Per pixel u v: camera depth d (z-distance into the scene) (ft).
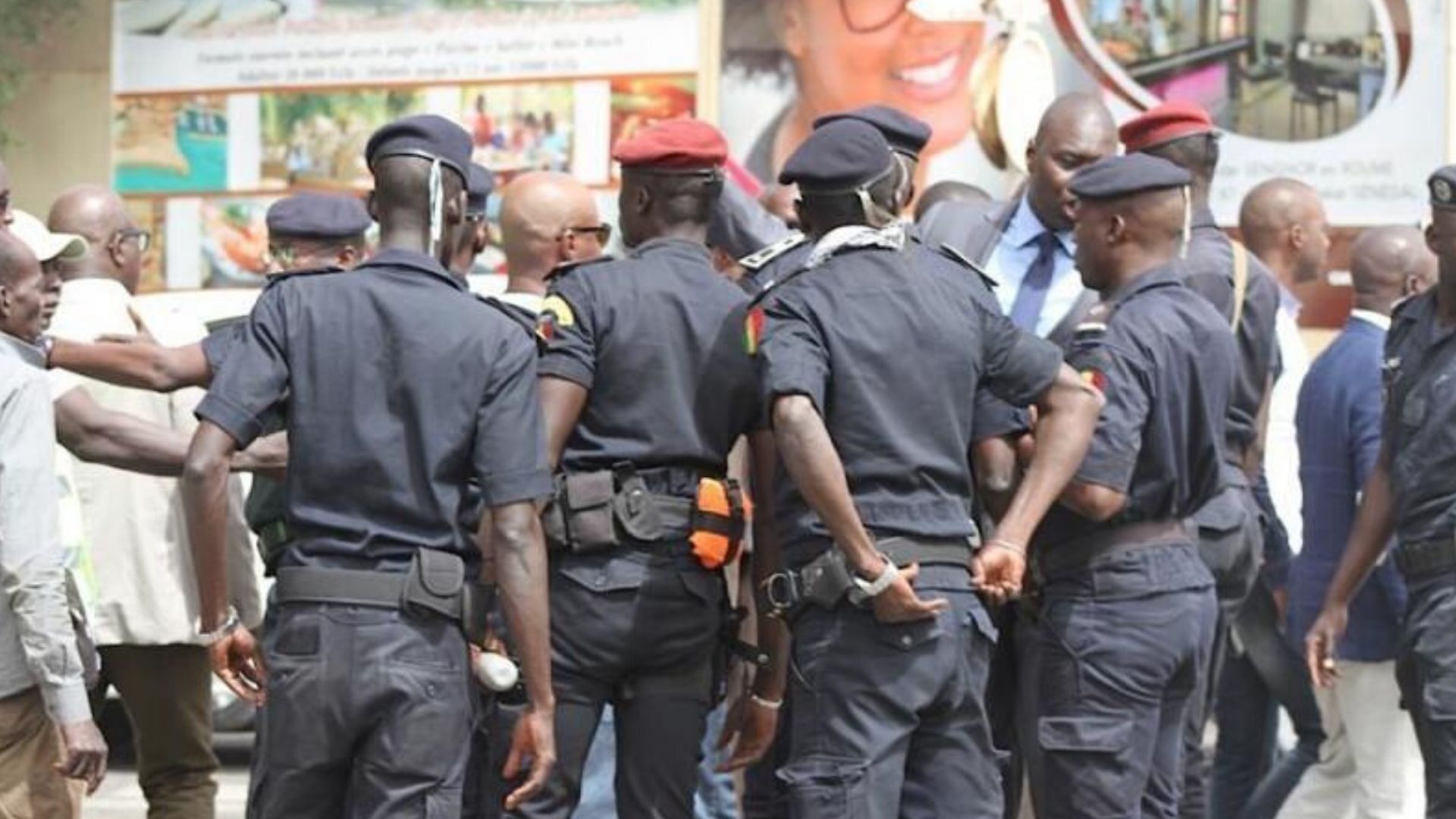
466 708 34.96
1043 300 43.88
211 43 86.94
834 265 37.06
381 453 34.42
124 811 60.18
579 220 43.91
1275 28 74.49
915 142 41.32
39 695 36.60
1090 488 38.96
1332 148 74.18
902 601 35.99
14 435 35.45
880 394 36.55
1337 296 73.77
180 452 39.81
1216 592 44.55
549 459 36.99
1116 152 43.93
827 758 36.52
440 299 34.96
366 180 85.30
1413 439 43.60
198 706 45.73
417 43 83.92
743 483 46.73
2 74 87.71
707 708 38.55
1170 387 39.75
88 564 42.47
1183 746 42.19
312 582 34.37
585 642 37.37
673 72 80.23
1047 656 40.57
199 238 86.99
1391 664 50.14
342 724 34.30
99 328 43.39
